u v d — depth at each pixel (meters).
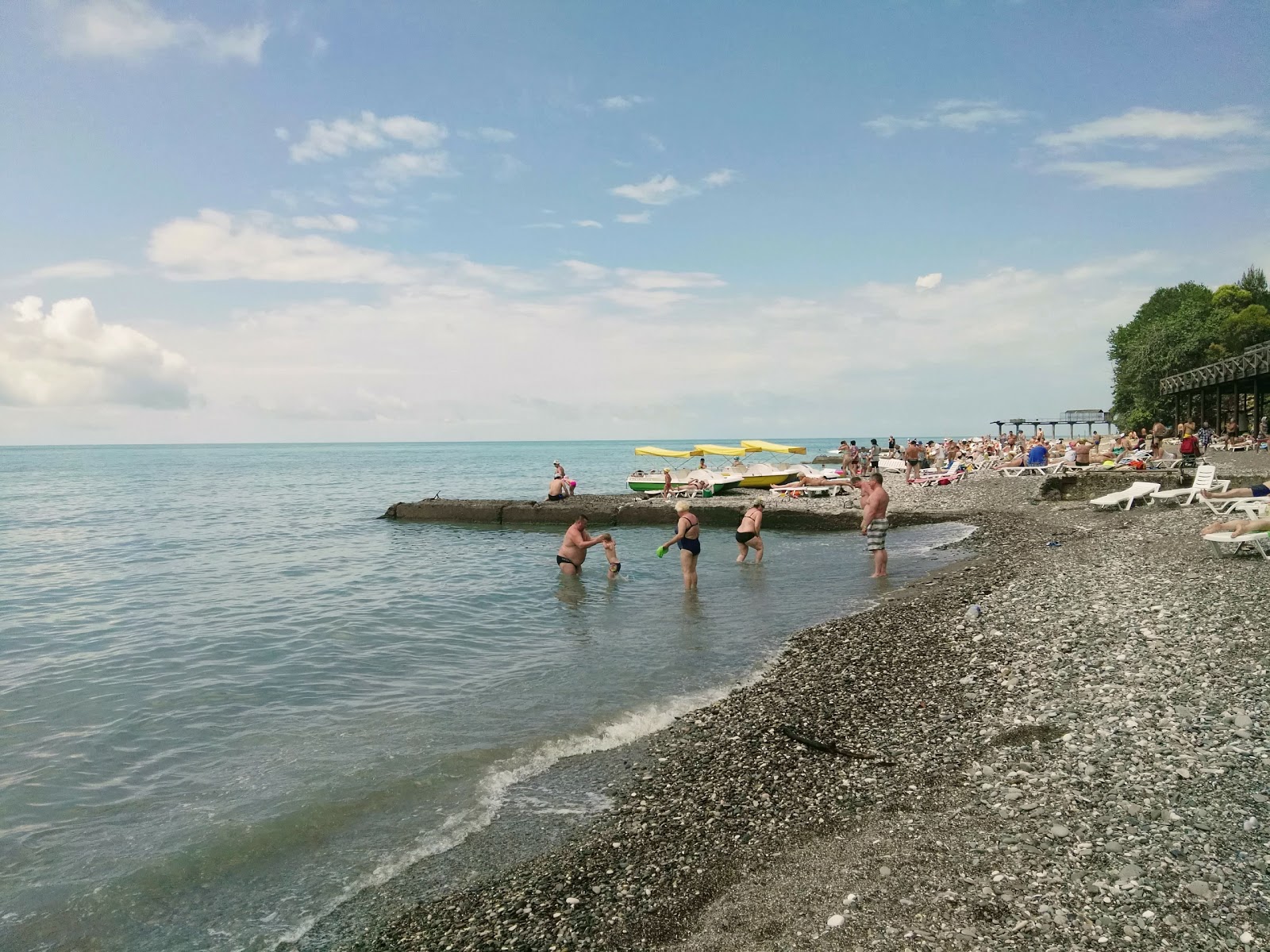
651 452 36.66
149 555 21.70
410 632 11.92
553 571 17.75
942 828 4.87
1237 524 11.82
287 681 9.38
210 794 6.20
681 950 3.96
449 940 4.26
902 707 7.46
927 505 26.42
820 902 4.20
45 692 8.96
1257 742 5.39
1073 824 4.62
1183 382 53.00
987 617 10.52
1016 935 3.62
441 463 122.56
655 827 5.46
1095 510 21.92
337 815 5.82
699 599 14.04
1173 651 7.77
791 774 6.12
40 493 51.53
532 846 5.31
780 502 28.95
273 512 36.03
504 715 8.00
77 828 5.64
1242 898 3.68
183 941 4.35
